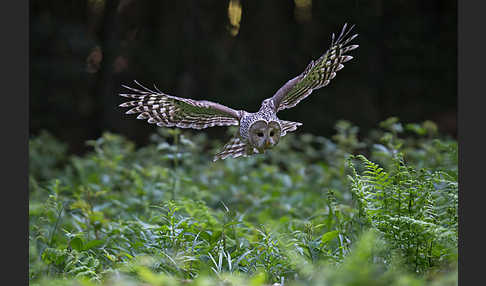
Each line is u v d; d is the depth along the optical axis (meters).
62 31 26.45
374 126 26.61
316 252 7.52
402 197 7.65
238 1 27.50
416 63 27.77
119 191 14.26
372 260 6.79
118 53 27.48
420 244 7.36
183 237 8.17
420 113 27.48
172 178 13.02
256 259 7.67
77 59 27.03
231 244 8.78
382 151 11.72
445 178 9.03
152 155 16.69
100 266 7.89
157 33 28.23
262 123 8.64
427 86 27.78
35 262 7.80
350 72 27.70
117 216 11.45
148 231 8.65
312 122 26.48
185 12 27.02
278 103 8.91
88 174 15.52
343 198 12.27
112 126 27.08
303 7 29.12
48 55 26.62
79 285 6.45
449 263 7.22
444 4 28.06
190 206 10.38
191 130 23.47
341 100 27.14
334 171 14.74
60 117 27.03
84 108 27.42
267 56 28.70
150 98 8.59
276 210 13.07
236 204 13.29
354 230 7.99
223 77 27.19
